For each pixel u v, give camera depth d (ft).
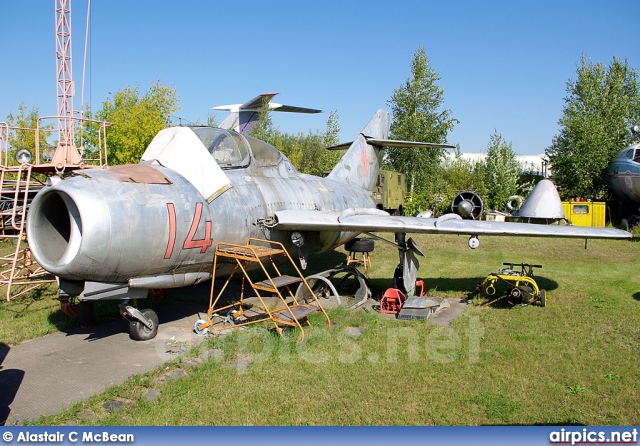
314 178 35.47
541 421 15.30
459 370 19.11
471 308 28.91
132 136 73.31
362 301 30.27
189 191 23.04
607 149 88.94
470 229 27.09
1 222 35.22
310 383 17.85
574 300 30.50
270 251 24.56
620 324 25.13
